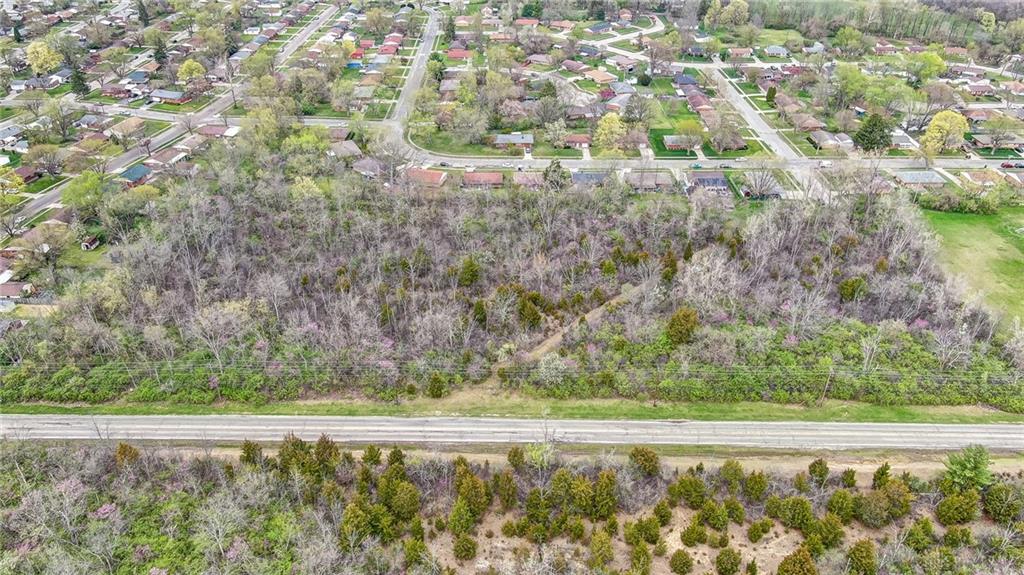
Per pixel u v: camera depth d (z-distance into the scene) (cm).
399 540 7756
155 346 10606
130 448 8419
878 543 7675
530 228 13988
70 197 14225
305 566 7206
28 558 7338
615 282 12344
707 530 7862
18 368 10369
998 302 12312
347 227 13988
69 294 11356
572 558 7519
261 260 12850
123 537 7631
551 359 10181
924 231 13350
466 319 11325
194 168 16650
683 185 16462
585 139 19000
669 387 9969
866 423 9575
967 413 9750
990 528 7744
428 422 9600
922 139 18450
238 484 8150
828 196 15538
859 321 11188
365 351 10625
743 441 9288
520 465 8606
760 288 11988
